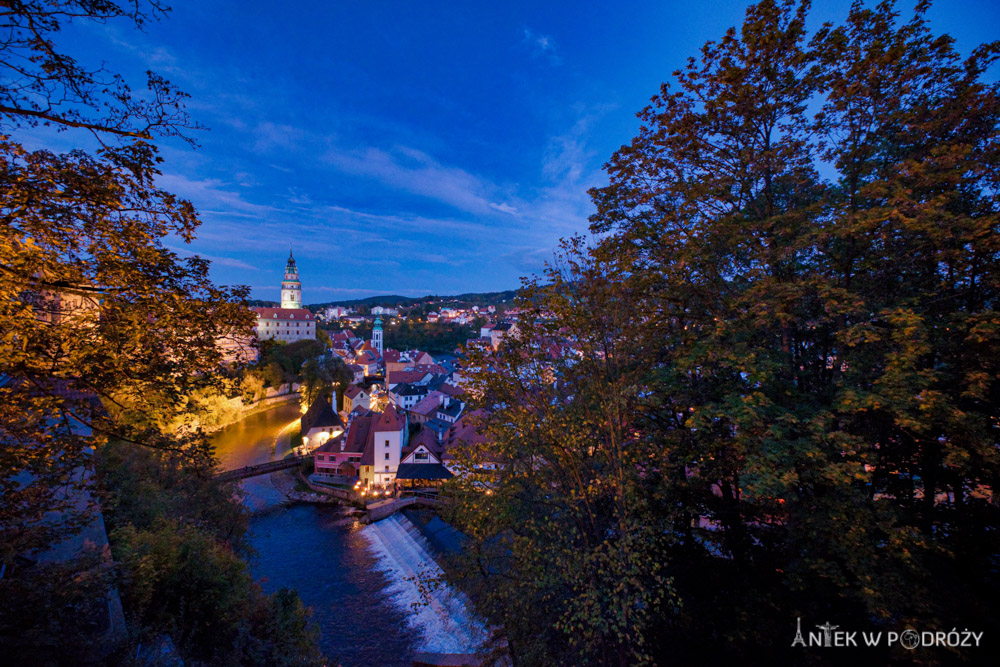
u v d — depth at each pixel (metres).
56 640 7.69
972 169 8.03
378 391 88.44
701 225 10.72
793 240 10.06
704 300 11.70
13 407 6.87
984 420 7.50
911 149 9.74
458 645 24.89
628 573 8.95
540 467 11.72
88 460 7.80
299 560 35.31
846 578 8.66
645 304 11.24
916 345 7.19
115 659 8.54
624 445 11.03
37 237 6.39
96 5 5.43
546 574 10.05
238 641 13.20
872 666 8.73
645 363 11.23
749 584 10.57
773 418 8.98
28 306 6.49
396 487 47.84
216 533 25.59
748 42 10.09
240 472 49.62
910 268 9.32
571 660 10.82
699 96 11.41
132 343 7.28
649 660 8.90
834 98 9.69
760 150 10.62
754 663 9.91
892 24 9.23
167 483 24.53
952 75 8.94
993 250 7.82
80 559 9.83
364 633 26.39
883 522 7.69
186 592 13.71
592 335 10.50
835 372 10.10
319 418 63.16
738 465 10.43
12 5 5.03
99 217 6.49
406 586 31.31
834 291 8.18
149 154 6.29
